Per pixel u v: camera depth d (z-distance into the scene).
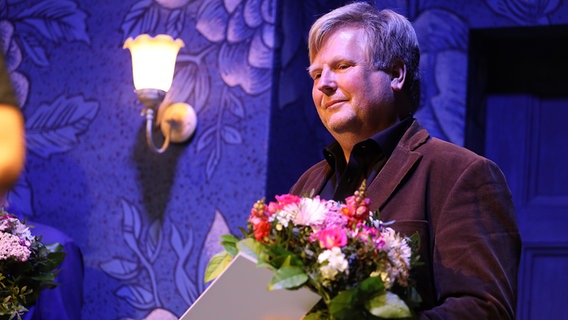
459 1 4.71
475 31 4.72
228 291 2.34
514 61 4.91
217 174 4.34
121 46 4.61
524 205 4.84
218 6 4.47
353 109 2.86
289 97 4.43
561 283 4.72
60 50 4.71
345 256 2.32
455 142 4.64
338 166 3.03
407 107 2.98
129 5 4.63
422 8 4.75
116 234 4.48
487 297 2.43
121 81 4.58
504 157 4.89
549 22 4.56
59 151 4.63
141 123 4.51
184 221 4.38
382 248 2.34
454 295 2.49
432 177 2.69
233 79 4.39
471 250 2.52
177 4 4.55
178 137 4.41
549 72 4.86
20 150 4.66
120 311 4.43
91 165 4.57
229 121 4.36
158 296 4.38
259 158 4.28
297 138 4.49
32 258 3.52
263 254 2.33
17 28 4.80
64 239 4.22
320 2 4.71
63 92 4.68
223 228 4.30
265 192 4.25
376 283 2.27
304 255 2.33
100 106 4.61
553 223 4.77
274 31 4.36
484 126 4.93
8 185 4.62
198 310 2.38
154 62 4.28
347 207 2.40
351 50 2.88
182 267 4.35
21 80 4.74
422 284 2.56
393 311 2.25
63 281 4.10
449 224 2.58
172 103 4.45
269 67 4.34
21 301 3.46
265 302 2.35
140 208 4.46
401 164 2.77
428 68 4.70
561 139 4.83
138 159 4.49
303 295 2.31
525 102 4.88
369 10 2.96
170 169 4.43
